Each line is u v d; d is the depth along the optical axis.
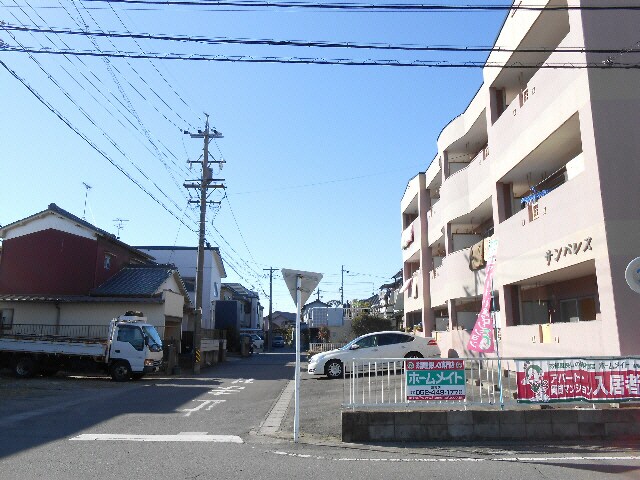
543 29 14.15
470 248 19.84
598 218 10.88
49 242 27.12
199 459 7.05
